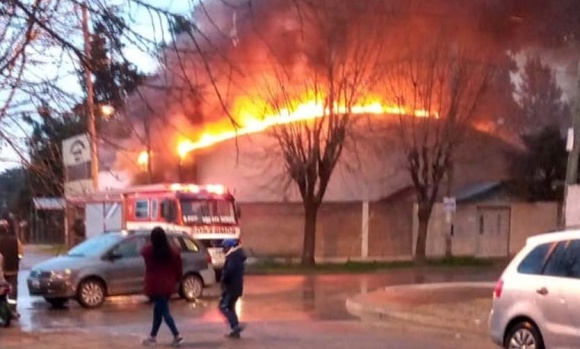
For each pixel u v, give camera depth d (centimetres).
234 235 2816
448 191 3969
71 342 1469
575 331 1139
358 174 3994
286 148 3453
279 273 3256
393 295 2259
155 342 1430
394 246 4097
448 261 3938
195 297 2230
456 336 1609
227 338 1520
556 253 1203
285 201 3828
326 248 3972
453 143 3788
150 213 2798
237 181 3669
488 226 4344
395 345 1468
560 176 4391
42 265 2069
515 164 4362
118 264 2094
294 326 1722
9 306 1686
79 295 2036
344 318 1888
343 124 3459
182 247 2233
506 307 1241
